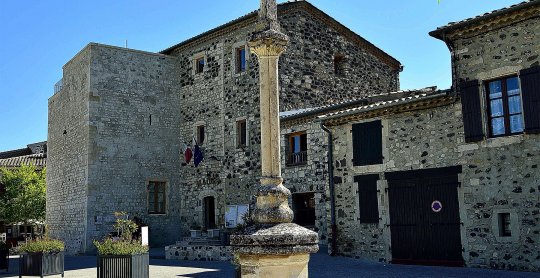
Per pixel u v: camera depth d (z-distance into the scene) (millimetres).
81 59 23828
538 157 11828
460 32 13250
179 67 25531
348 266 13547
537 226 11703
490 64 12789
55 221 25391
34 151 45688
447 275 11469
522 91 12164
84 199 22344
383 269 12906
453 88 13383
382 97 17641
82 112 23266
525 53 12188
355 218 15445
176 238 24219
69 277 13180
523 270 11828
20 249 12680
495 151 12578
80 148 23219
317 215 18375
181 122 25031
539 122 11812
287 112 20203
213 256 16516
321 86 22594
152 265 15500
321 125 16562
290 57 21594
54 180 26156
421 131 14117
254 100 21641
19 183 31797
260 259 4578
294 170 19375
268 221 4855
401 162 14477
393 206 14531
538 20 12023
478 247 12688
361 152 15492
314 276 11664
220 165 22797
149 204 23922
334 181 16172
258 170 21094
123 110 23484
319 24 23125
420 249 13797
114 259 9984
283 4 21422
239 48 22844
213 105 23516
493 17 12484
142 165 23688
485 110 12867
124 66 23781
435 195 13656
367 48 25156
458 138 13320
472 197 12906
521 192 12031
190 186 24172
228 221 21969
